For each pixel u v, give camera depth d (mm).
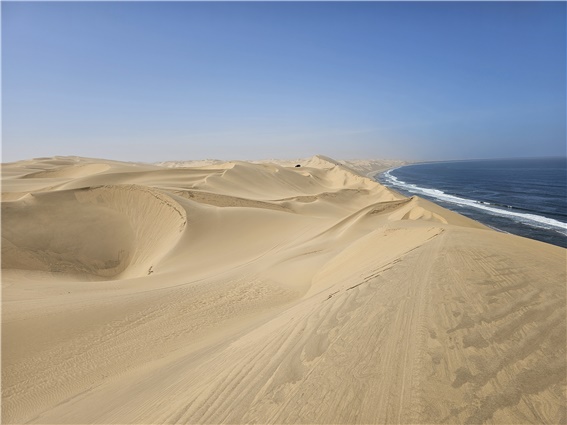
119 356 6684
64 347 6848
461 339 3561
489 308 4188
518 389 2861
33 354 6508
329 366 3400
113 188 23594
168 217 21266
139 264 19141
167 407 3609
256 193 42406
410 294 4746
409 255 6934
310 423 2734
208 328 7781
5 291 10641
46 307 8336
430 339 3590
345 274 8719
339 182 70938
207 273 13789
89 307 8523
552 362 3182
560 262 6586
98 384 5707
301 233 19609
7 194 29828
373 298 4828
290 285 10984
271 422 2836
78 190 23391
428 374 3076
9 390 5562
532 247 7988
